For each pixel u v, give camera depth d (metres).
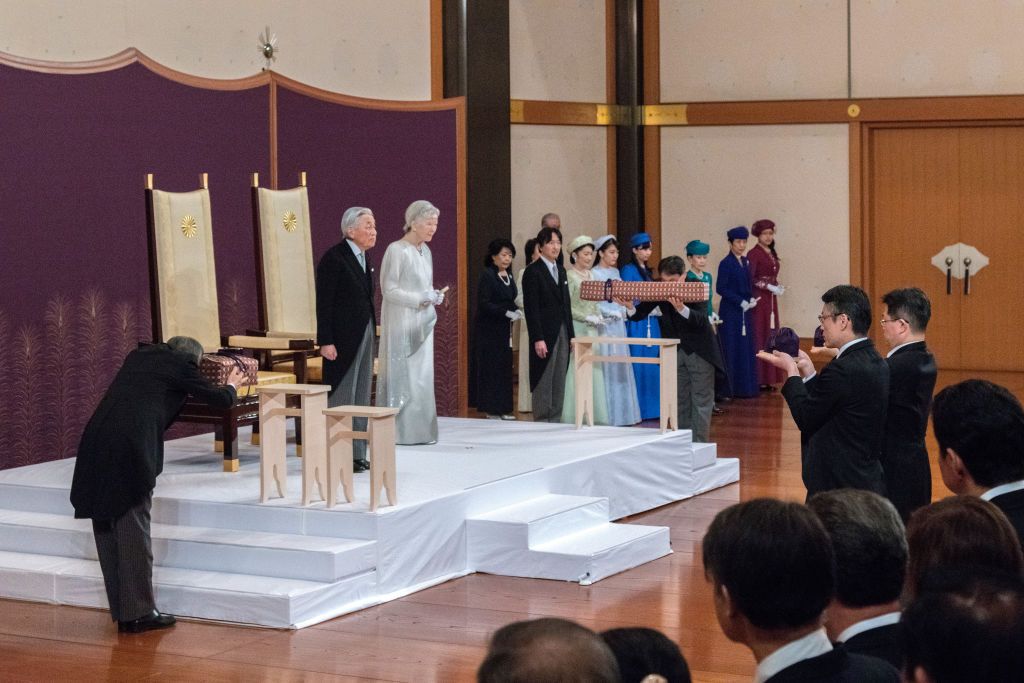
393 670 5.16
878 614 2.63
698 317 9.05
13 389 8.13
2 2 8.68
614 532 7.08
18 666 5.29
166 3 9.79
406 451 8.00
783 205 15.49
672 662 2.04
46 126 8.30
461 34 11.77
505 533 6.66
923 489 5.19
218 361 7.28
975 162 14.88
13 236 8.11
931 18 14.84
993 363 14.96
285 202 8.82
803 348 15.50
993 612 1.77
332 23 10.99
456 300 11.02
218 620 5.91
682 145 15.77
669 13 15.71
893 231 15.24
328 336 7.49
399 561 6.33
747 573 2.22
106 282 8.70
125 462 5.73
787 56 15.38
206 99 9.42
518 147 14.73
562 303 9.66
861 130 15.17
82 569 6.35
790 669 2.25
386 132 10.71
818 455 5.09
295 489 6.86
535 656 1.66
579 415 8.87
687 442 8.58
